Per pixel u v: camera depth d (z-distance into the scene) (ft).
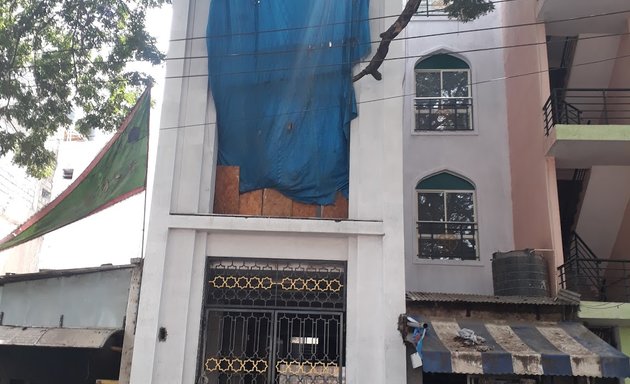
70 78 39.52
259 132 31.60
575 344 26.55
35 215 33.60
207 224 29.07
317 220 28.99
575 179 38.86
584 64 38.83
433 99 44.04
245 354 28.53
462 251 40.52
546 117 34.55
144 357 27.04
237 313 29.25
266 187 31.45
